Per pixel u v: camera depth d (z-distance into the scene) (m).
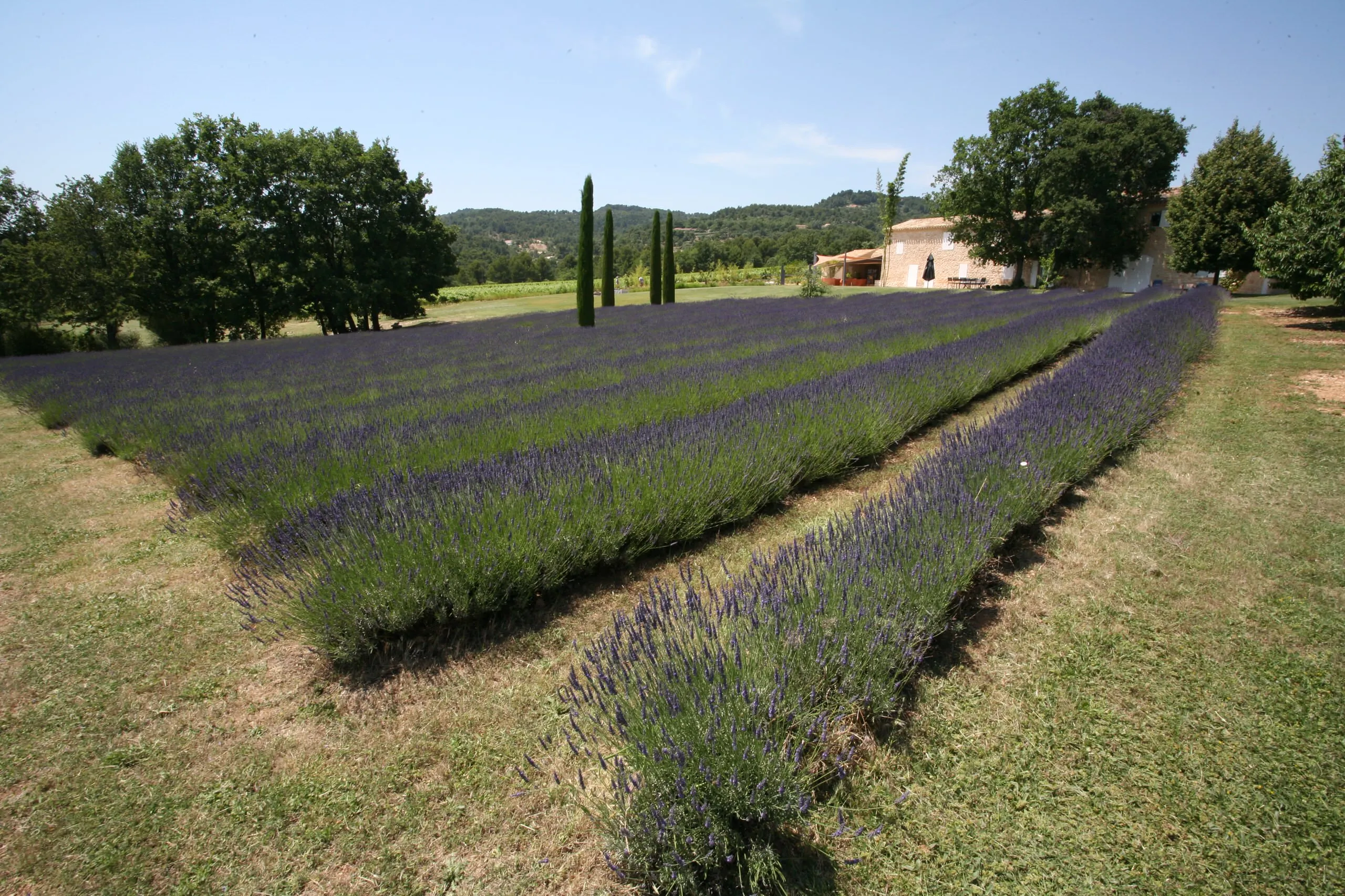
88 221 28.59
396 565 3.15
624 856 1.89
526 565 3.43
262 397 9.41
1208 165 25.14
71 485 6.42
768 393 7.00
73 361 17.58
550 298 53.81
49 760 2.52
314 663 3.13
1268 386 8.05
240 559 4.27
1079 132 37.06
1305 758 2.21
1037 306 20.34
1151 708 2.50
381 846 2.06
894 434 6.21
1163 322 11.25
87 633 3.50
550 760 2.41
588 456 4.69
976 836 1.98
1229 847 1.89
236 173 29.95
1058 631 3.05
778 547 4.23
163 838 2.13
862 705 2.38
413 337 21.58
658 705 1.99
